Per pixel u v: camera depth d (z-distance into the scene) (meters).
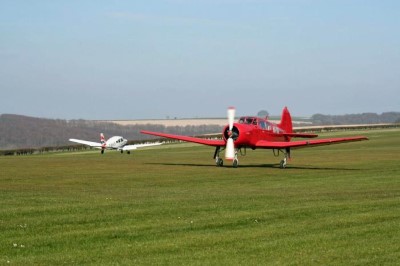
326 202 21.89
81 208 20.42
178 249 14.05
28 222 17.52
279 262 12.87
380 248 14.07
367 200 22.41
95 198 23.86
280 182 31.59
